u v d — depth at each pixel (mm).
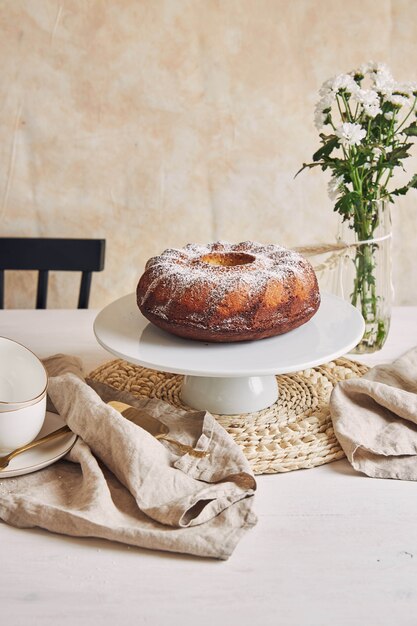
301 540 748
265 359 915
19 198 1770
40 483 831
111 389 1021
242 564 710
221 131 1753
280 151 1772
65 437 906
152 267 1023
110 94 1715
